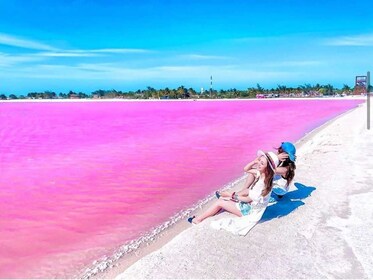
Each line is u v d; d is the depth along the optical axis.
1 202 6.74
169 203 6.60
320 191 6.46
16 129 19.27
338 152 10.04
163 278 3.66
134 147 12.90
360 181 7.03
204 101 70.50
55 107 48.72
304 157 9.44
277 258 4.07
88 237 5.18
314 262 3.98
